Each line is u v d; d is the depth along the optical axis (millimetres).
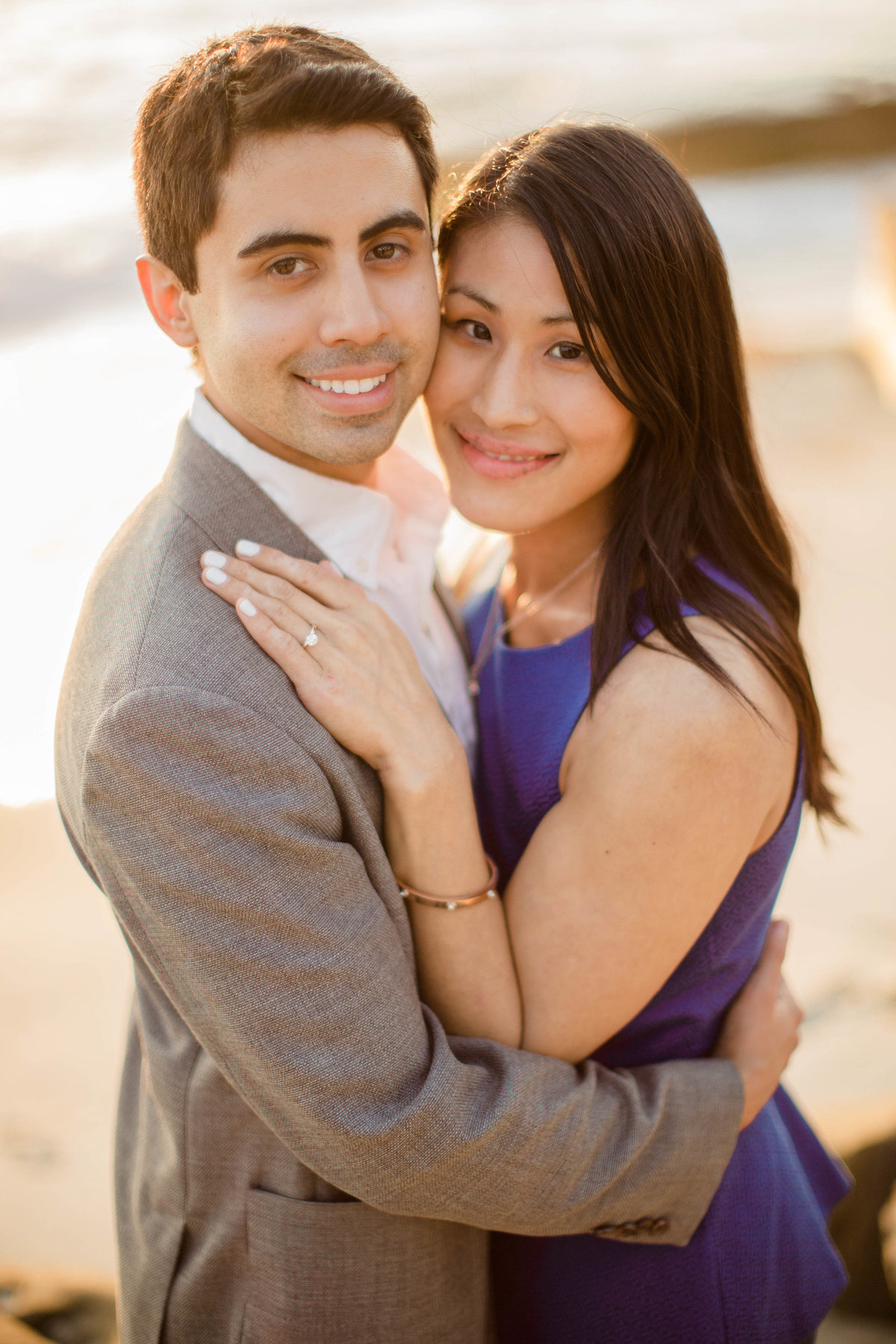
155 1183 1646
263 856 1331
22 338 11289
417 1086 1388
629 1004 1570
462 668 1936
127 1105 1824
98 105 19156
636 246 1561
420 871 1515
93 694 1418
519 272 1584
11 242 13820
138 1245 1676
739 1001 1764
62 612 5902
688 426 1666
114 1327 2480
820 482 9195
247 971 1327
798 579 2166
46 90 20016
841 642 6934
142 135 1506
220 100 1388
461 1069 1419
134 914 1397
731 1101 1601
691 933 1562
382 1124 1343
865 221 16266
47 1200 3330
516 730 1732
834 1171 2002
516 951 1576
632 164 1591
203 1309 1592
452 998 1539
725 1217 1666
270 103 1367
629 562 1636
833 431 10141
